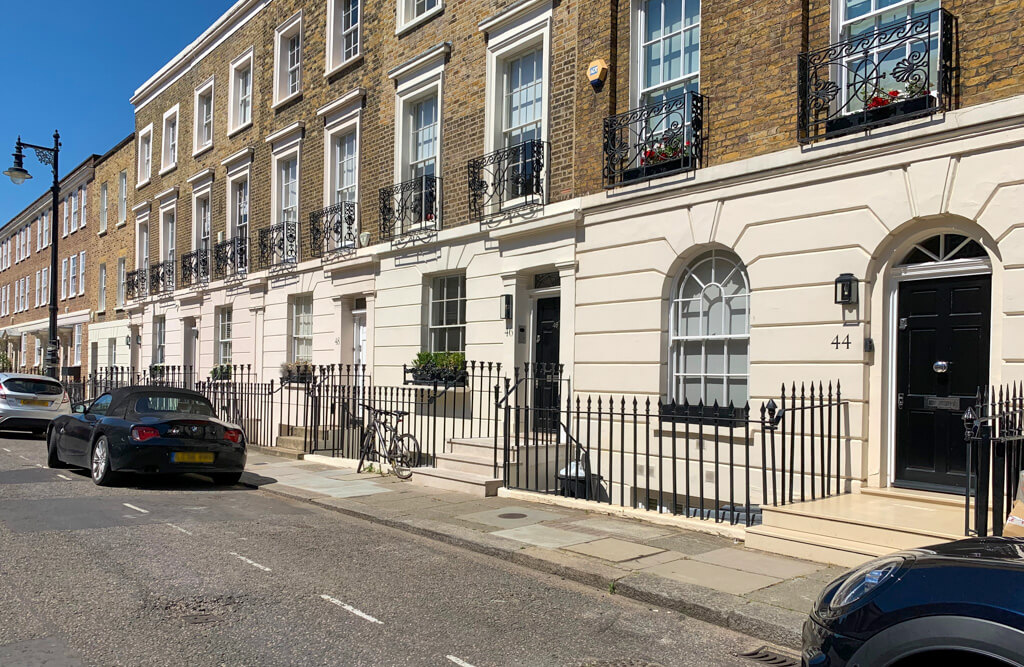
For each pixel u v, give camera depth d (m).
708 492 9.16
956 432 7.25
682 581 5.87
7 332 40.53
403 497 9.74
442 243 13.16
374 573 6.28
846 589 3.31
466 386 12.41
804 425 7.95
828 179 8.09
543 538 7.36
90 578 5.82
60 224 33.97
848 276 7.80
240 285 19.27
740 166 8.86
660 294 9.72
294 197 17.92
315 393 15.30
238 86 20.48
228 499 9.78
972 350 7.21
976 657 2.78
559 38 11.27
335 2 16.42
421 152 14.20
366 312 15.08
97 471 10.46
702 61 9.42
